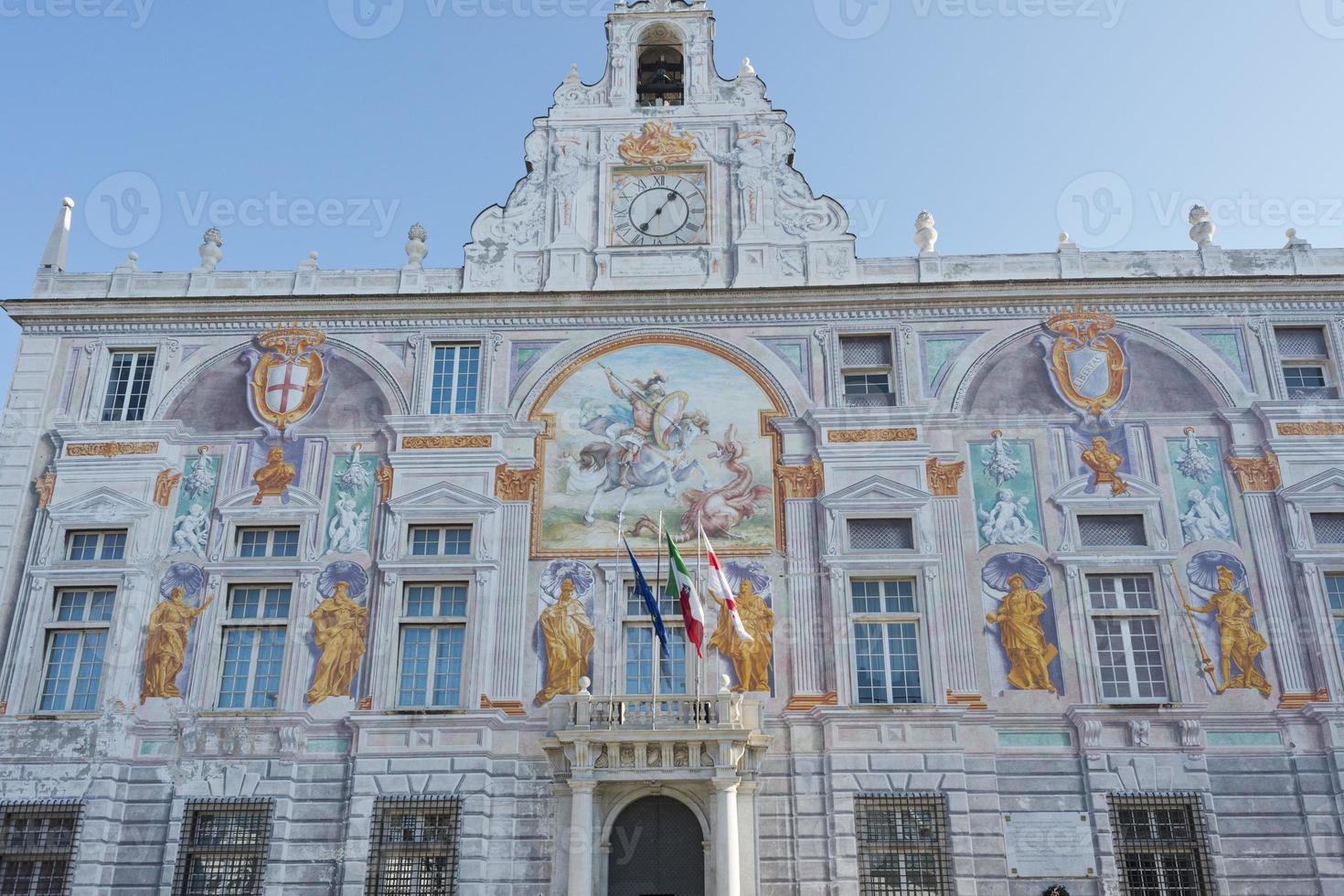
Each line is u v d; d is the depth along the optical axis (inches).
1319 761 1006.4
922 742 1019.9
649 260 1234.6
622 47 1339.8
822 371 1176.2
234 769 1028.5
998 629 1064.2
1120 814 1000.9
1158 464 1124.5
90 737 1035.9
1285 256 1211.2
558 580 1093.1
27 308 1215.6
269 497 1135.6
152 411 1176.2
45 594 1094.4
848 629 1065.5
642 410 1163.9
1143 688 1049.5
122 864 1002.1
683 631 1077.1
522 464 1140.5
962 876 977.5
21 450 1158.3
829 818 996.6
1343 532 1095.6
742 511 1116.5
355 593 1093.8
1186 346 1174.3
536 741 1032.8
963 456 1131.3
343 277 1237.1
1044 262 1216.8
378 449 1155.3
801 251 1230.3
